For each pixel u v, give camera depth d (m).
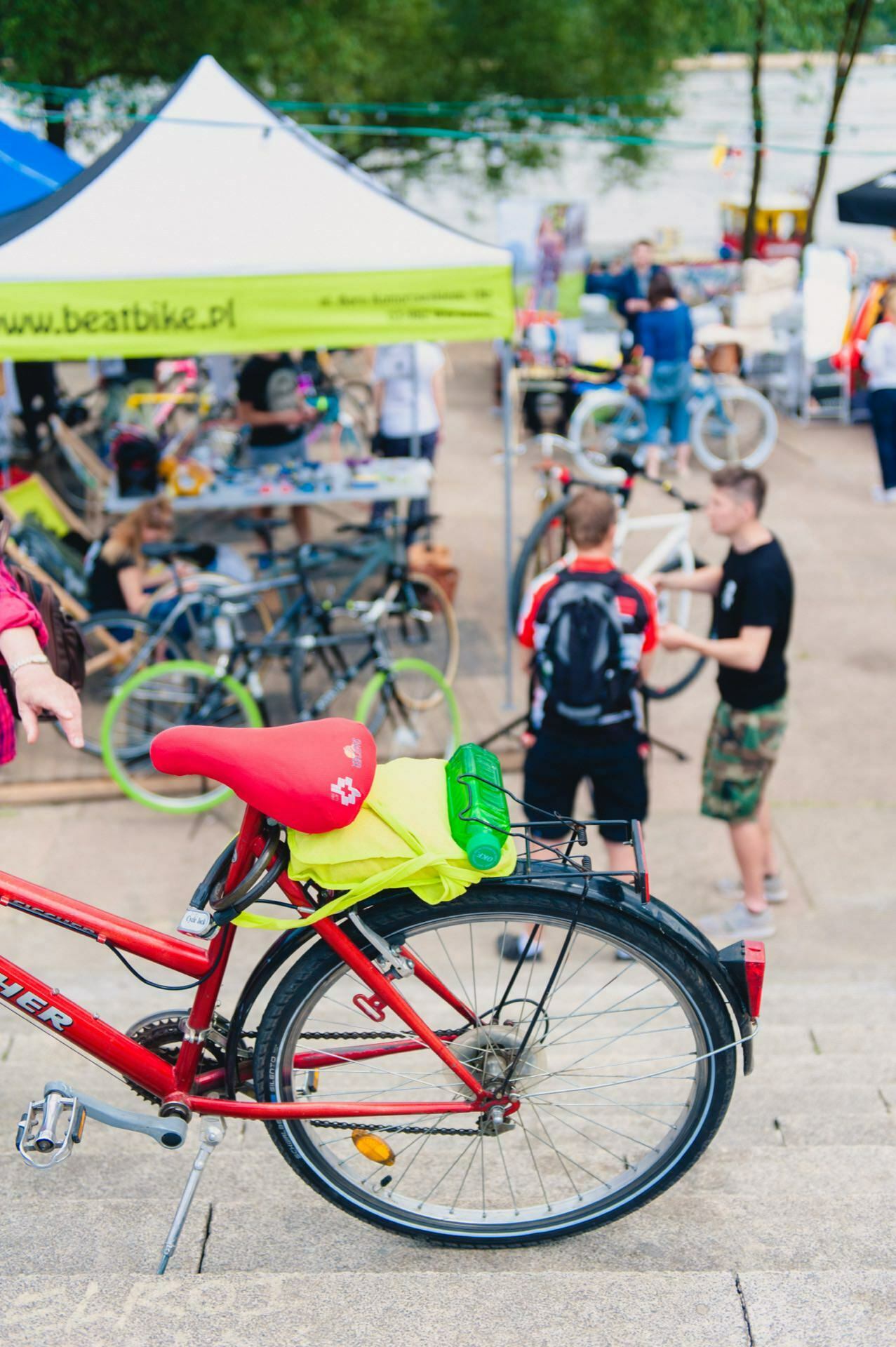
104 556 6.59
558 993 4.19
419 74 13.00
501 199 14.23
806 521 9.51
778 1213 2.37
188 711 5.93
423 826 2.01
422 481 7.44
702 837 5.78
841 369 11.86
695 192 18.05
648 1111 2.90
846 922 5.18
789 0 11.85
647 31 12.84
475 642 7.62
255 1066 2.15
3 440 8.92
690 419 10.42
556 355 11.23
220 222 5.28
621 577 4.16
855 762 6.33
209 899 2.07
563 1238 2.27
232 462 7.86
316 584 7.88
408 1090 2.64
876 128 7.90
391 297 5.30
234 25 9.48
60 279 5.09
